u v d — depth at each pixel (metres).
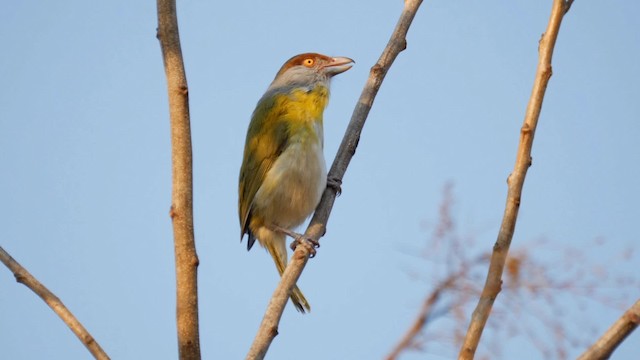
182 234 7.43
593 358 5.95
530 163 7.33
